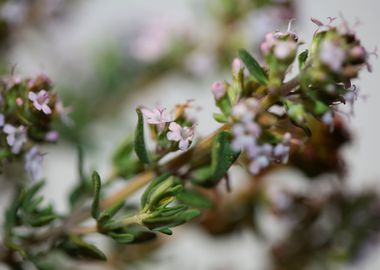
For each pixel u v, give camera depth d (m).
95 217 0.15
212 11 0.26
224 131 0.14
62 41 0.26
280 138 0.14
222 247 0.26
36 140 0.16
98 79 0.28
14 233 0.17
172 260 0.23
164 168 0.16
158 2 0.34
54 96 0.16
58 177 0.30
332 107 0.14
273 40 0.14
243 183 0.21
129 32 0.29
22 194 0.16
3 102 0.16
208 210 0.21
